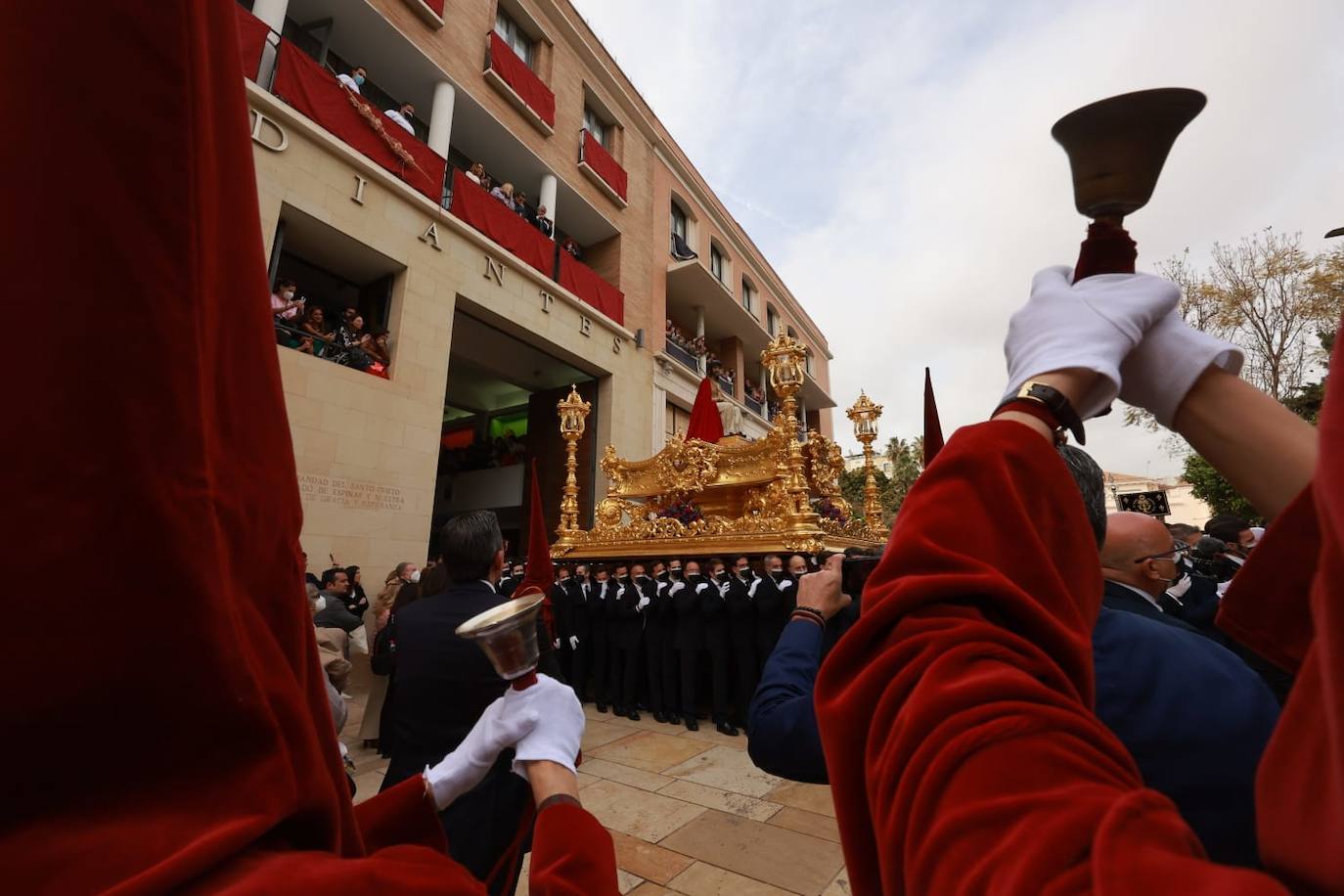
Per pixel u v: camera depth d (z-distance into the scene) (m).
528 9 14.59
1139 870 0.28
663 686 6.54
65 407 0.39
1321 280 13.11
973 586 0.50
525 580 4.48
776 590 5.84
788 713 1.32
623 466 8.95
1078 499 0.59
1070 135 0.60
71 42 0.40
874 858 0.52
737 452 7.64
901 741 0.45
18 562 0.38
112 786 0.43
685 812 3.90
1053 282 0.65
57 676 0.40
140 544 0.41
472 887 0.59
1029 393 0.59
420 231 10.55
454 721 1.88
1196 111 0.55
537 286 12.94
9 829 0.40
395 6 11.05
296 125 8.72
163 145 0.42
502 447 16.92
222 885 0.41
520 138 13.54
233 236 0.57
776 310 26.08
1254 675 1.06
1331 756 0.32
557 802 1.13
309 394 8.61
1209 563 4.76
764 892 2.97
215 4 0.56
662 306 17.66
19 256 0.39
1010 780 0.39
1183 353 0.57
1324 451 0.30
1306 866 0.33
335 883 0.45
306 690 0.60
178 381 0.43
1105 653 1.11
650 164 18.56
